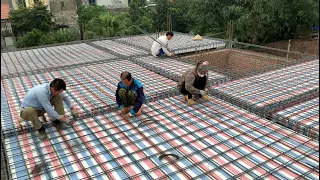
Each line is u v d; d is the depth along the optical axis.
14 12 26.17
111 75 7.92
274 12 17.97
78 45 12.88
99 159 3.93
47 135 4.64
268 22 18.02
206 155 3.95
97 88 6.87
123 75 4.74
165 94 6.13
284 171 3.54
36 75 8.20
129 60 9.58
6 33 24.64
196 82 5.57
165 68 8.38
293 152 3.96
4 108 5.80
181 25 28.94
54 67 8.89
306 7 18.22
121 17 25.42
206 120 5.03
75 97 6.29
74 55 10.78
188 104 5.74
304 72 7.63
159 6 28.83
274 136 4.42
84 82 7.36
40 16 26.34
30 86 7.24
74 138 4.52
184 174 3.54
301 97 5.73
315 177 3.40
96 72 8.27
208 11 19.97
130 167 3.72
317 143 4.16
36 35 23.38
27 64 9.62
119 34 21.86
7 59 10.52
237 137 4.42
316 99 5.82
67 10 29.77
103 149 4.19
